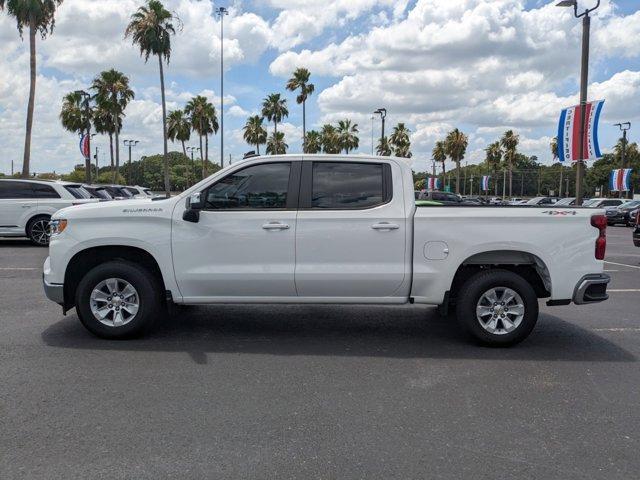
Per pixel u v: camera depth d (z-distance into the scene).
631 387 4.85
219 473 3.32
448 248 5.83
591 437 3.86
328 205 5.91
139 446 3.64
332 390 4.69
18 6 27.95
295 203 5.92
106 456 3.50
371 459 3.51
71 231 5.95
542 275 5.96
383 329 6.75
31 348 5.76
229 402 4.40
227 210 5.92
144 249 5.92
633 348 6.04
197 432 3.86
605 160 99.94
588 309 8.05
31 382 4.79
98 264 6.29
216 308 7.77
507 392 4.70
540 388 4.80
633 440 3.81
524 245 5.80
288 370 5.19
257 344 6.04
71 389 4.63
